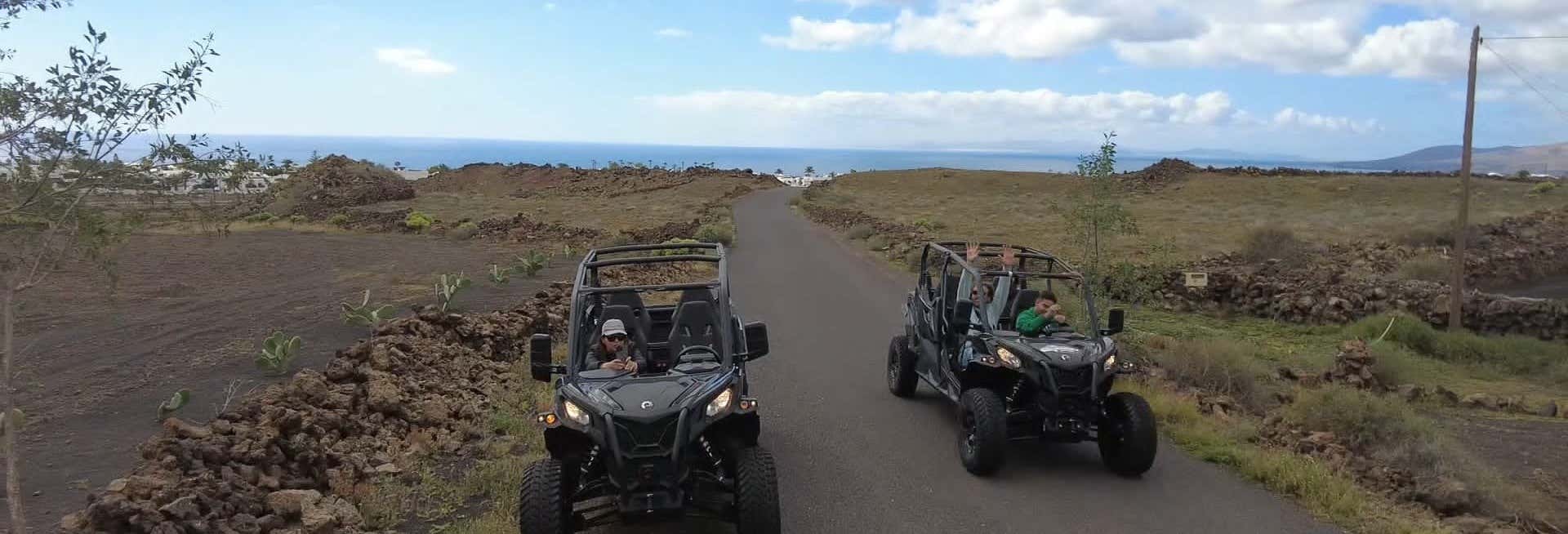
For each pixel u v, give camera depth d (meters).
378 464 7.16
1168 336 15.91
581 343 6.51
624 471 5.35
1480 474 7.42
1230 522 6.45
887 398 10.11
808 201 61.31
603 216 48.38
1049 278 8.27
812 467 7.65
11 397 4.39
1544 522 6.74
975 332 8.22
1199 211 56.50
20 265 4.33
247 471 6.12
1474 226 38.44
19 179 4.07
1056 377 7.37
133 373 9.66
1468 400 12.23
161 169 4.43
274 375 9.62
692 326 6.83
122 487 5.53
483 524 6.04
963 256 9.70
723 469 5.94
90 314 13.87
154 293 16.48
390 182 61.53
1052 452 8.16
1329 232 41.03
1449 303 19.19
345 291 17.36
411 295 16.81
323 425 7.41
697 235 31.48
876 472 7.52
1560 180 66.50
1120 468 7.50
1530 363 15.82
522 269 21.11
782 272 23.30
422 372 9.45
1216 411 9.68
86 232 4.40
